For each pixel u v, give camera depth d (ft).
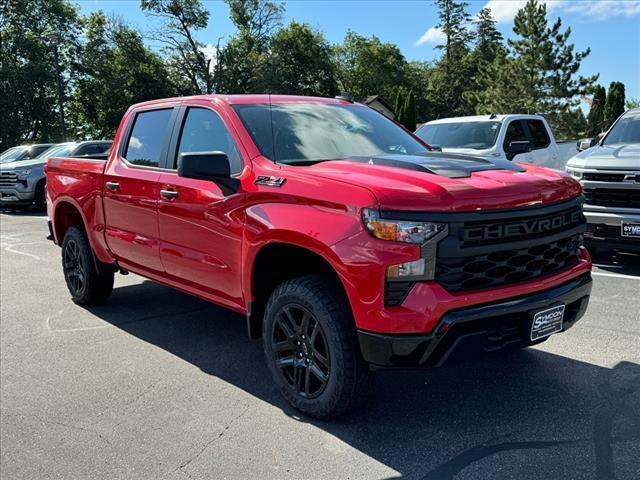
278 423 11.35
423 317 9.43
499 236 10.02
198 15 166.30
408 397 12.15
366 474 9.48
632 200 21.33
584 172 22.45
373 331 9.70
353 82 240.32
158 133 15.64
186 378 13.70
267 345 11.98
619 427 10.59
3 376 14.05
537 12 116.47
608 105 131.13
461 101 231.91
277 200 11.27
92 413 12.04
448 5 235.61
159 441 10.84
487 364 13.62
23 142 140.87
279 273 12.46
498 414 11.27
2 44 139.74
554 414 11.16
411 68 259.19
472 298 9.69
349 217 9.98
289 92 181.88
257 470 9.75
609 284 20.36
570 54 115.65
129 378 13.76
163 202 14.47
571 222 11.45
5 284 23.43
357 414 11.48
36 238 36.11
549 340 15.02
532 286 10.43
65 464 10.19
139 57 160.66
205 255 13.41
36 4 146.41
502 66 124.67
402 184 10.04
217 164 11.93
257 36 184.14
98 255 18.20
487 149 32.04
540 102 116.67
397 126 15.87
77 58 153.99
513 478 9.14
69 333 17.11
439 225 9.52
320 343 10.94
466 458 9.80
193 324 17.75
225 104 13.66
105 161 17.66
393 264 9.48
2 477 9.84
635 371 13.00
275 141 12.69
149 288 22.18
